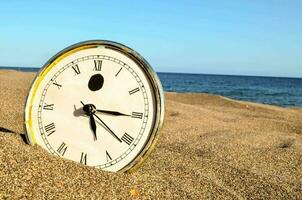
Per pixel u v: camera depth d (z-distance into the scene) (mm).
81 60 467
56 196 371
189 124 1021
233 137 868
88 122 451
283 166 670
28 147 446
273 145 825
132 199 404
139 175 479
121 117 445
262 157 713
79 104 457
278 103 4223
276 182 561
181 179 520
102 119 448
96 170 428
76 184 396
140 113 441
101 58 462
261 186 537
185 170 563
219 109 1585
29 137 454
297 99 5016
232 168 616
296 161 701
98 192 395
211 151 717
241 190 516
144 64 444
